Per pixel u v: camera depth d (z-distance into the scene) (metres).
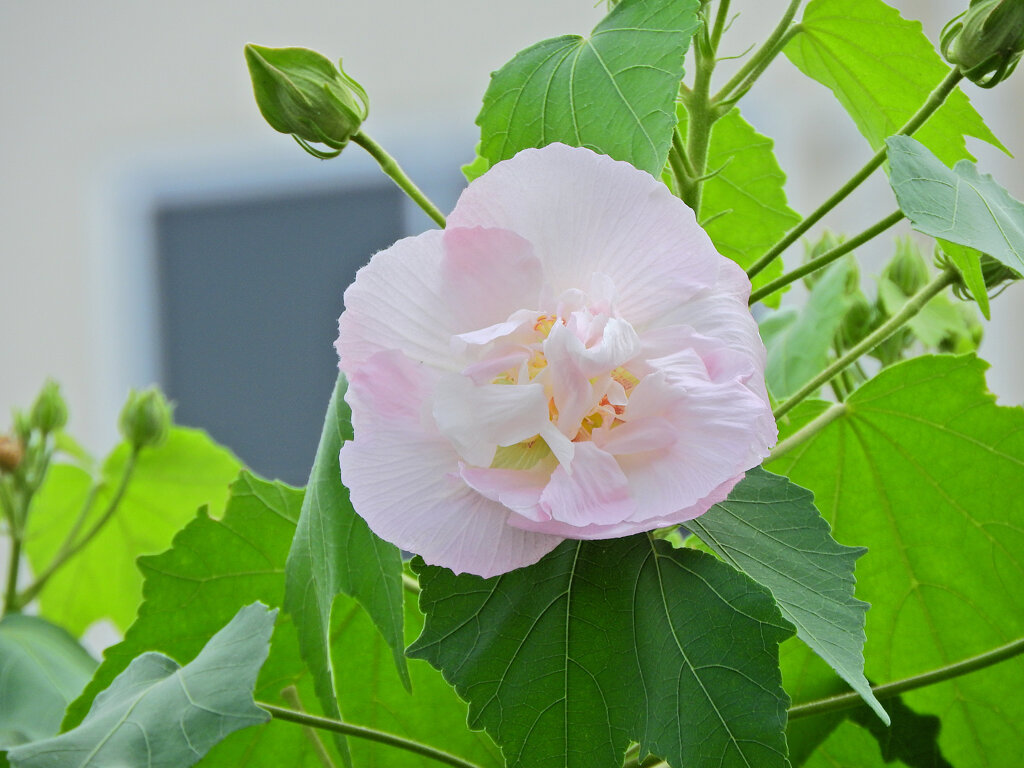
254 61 0.93
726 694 0.87
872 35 1.00
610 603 0.89
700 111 0.97
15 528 1.31
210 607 1.02
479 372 0.85
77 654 1.21
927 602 1.04
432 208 0.95
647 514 0.85
